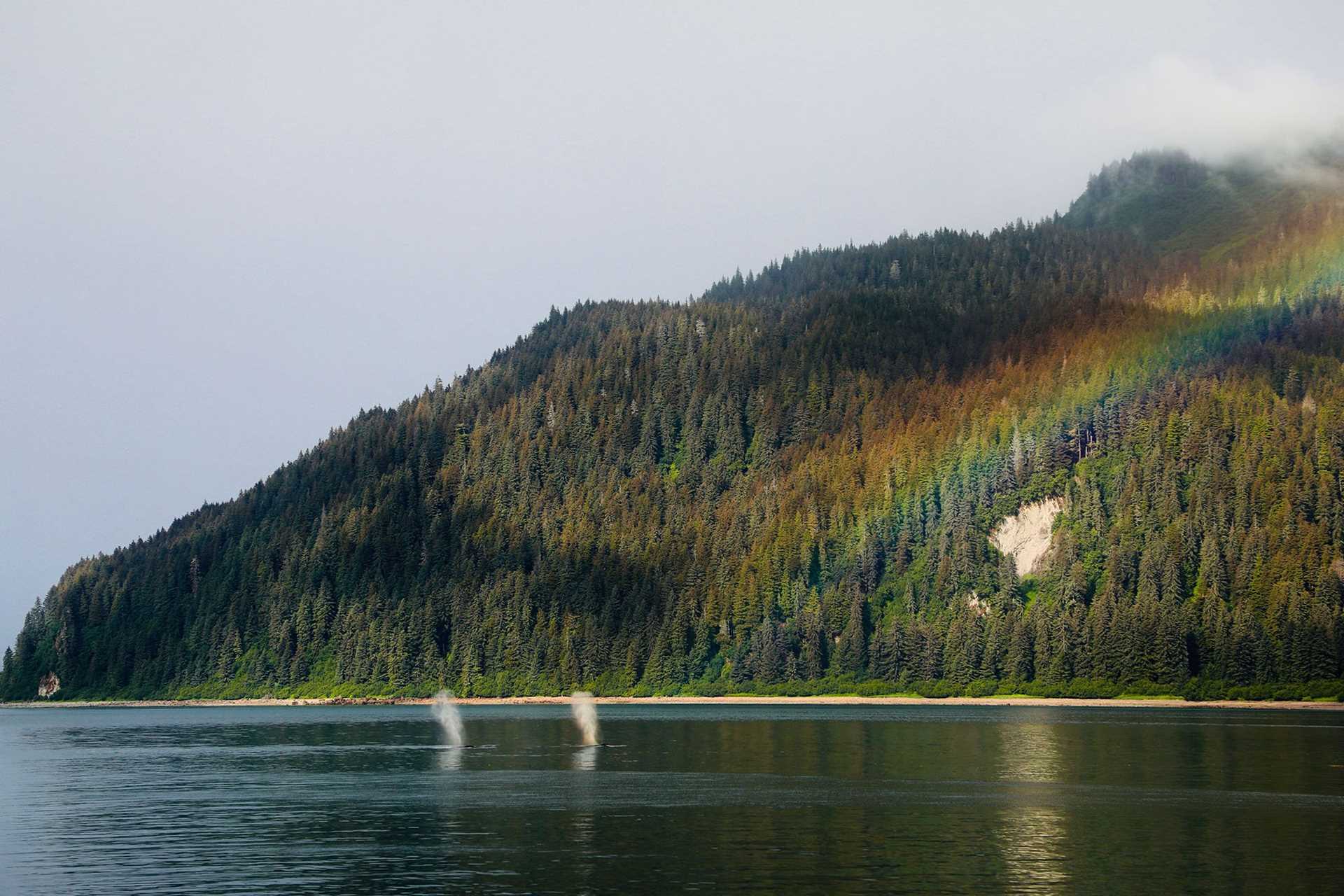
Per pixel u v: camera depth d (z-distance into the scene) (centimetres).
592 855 11138
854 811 13725
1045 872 10200
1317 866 10394
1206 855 10912
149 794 16150
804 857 10950
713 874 10200
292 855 11312
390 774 18288
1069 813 13412
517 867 10594
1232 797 14538
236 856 11331
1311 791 14975
